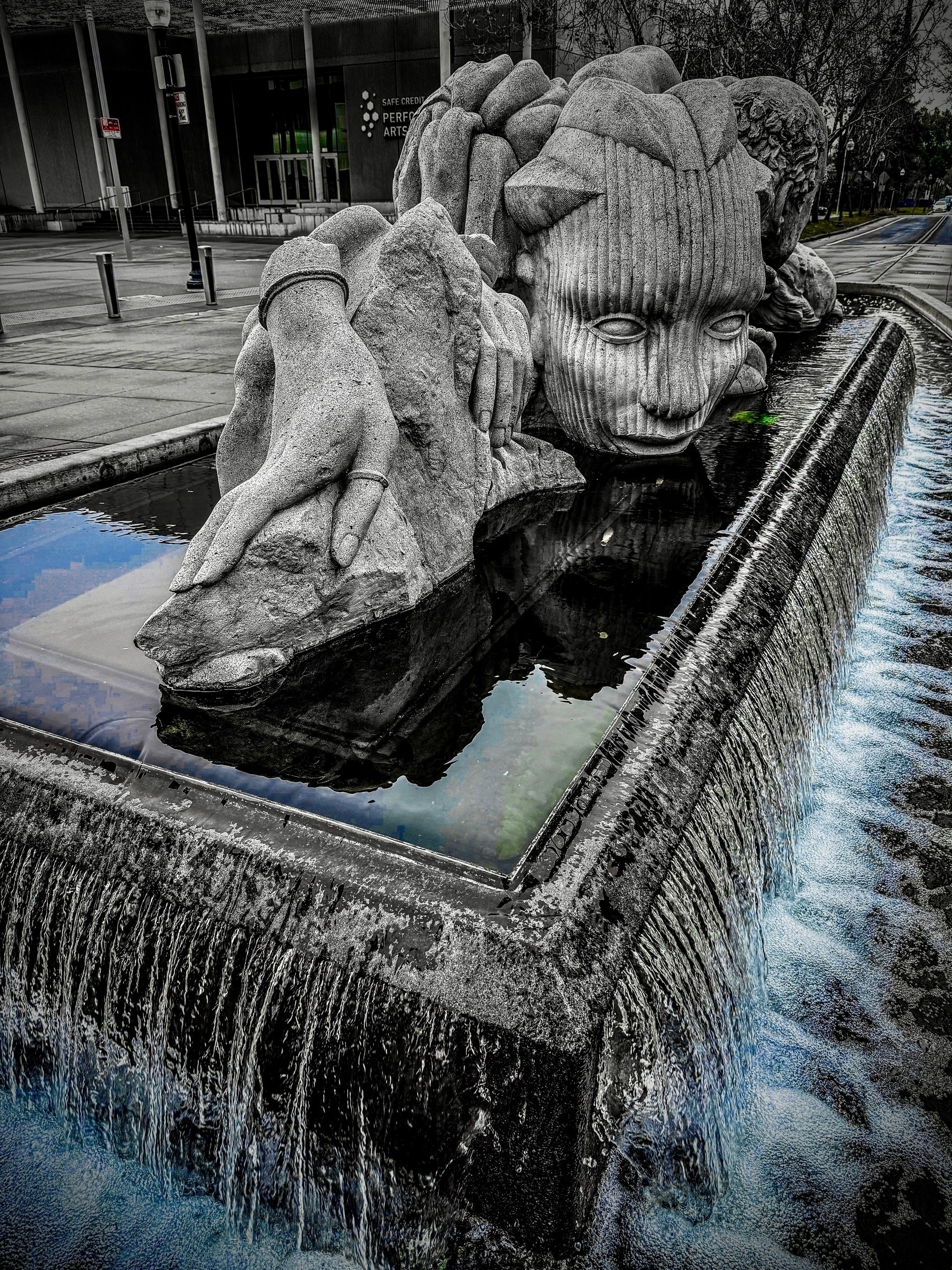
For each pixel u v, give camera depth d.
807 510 4.80
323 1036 1.99
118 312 14.48
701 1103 2.45
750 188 4.77
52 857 2.34
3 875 2.40
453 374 3.80
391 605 3.50
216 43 39.19
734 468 5.31
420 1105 1.95
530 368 4.65
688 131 4.57
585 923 1.96
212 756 2.68
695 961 2.42
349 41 35.84
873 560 6.38
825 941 3.41
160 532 4.91
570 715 2.89
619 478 5.18
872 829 3.98
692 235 4.59
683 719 2.78
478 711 2.91
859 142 38.56
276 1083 2.13
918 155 64.38
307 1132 2.18
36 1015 2.55
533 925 1.92
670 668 3.08
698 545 4.22
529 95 5.33
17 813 2.44
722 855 2.74
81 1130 2.70
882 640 5.50
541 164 4.84
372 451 3.20
